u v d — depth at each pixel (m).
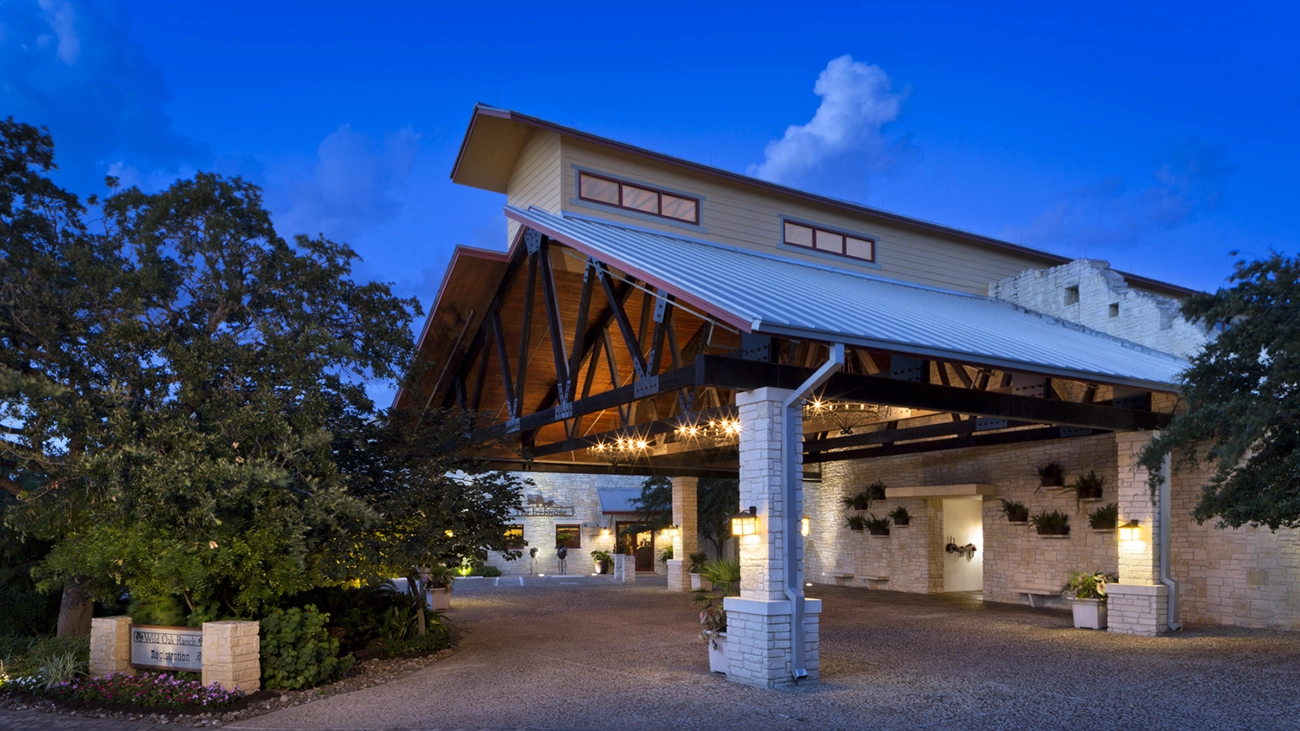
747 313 9.73
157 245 12.02
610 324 16.42
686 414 13.50
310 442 11.06
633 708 9.66
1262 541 15.41
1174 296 24.17
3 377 9.88
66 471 11.20
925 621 16.97
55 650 12.57
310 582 12.07
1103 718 9.00
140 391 11.53
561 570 35.28
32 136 12.70
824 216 19.95
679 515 24.50
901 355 11.63
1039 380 13.55
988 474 21.11
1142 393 14.66
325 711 10.02
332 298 13.20
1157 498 14.92
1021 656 12.72
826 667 11.84
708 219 18.28
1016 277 21.75
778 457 10.84
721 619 11.66
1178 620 15.02
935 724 8.80
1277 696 9.92
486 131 17.98
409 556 12.55
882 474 24.34
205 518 10.44
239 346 12.04
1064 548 19.09
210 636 10.87
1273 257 11.38
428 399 18.20
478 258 15.48
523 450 18.28
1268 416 10.49
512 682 11.30
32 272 11.81
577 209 16.81
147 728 9.64
